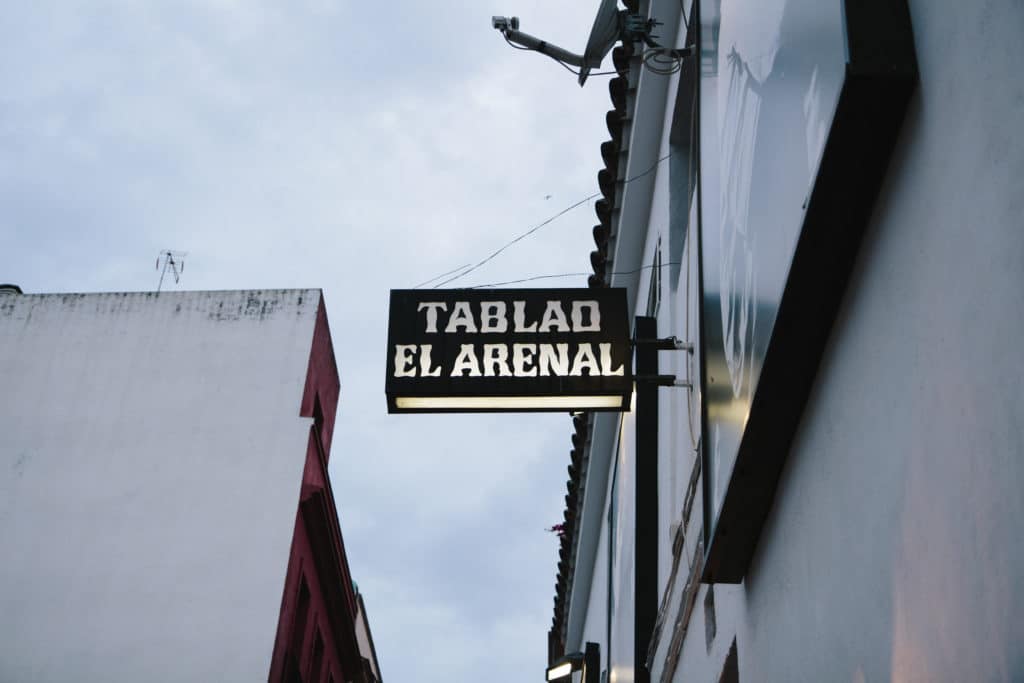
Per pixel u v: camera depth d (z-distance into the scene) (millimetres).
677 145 15141
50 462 26266
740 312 6980
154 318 28406
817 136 5094
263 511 25500
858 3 4668
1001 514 3746
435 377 11305
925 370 4430
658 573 14555
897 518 4742
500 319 11531
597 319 11516
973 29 4035
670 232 14758
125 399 27188
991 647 3832
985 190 3902
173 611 24250
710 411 8094
